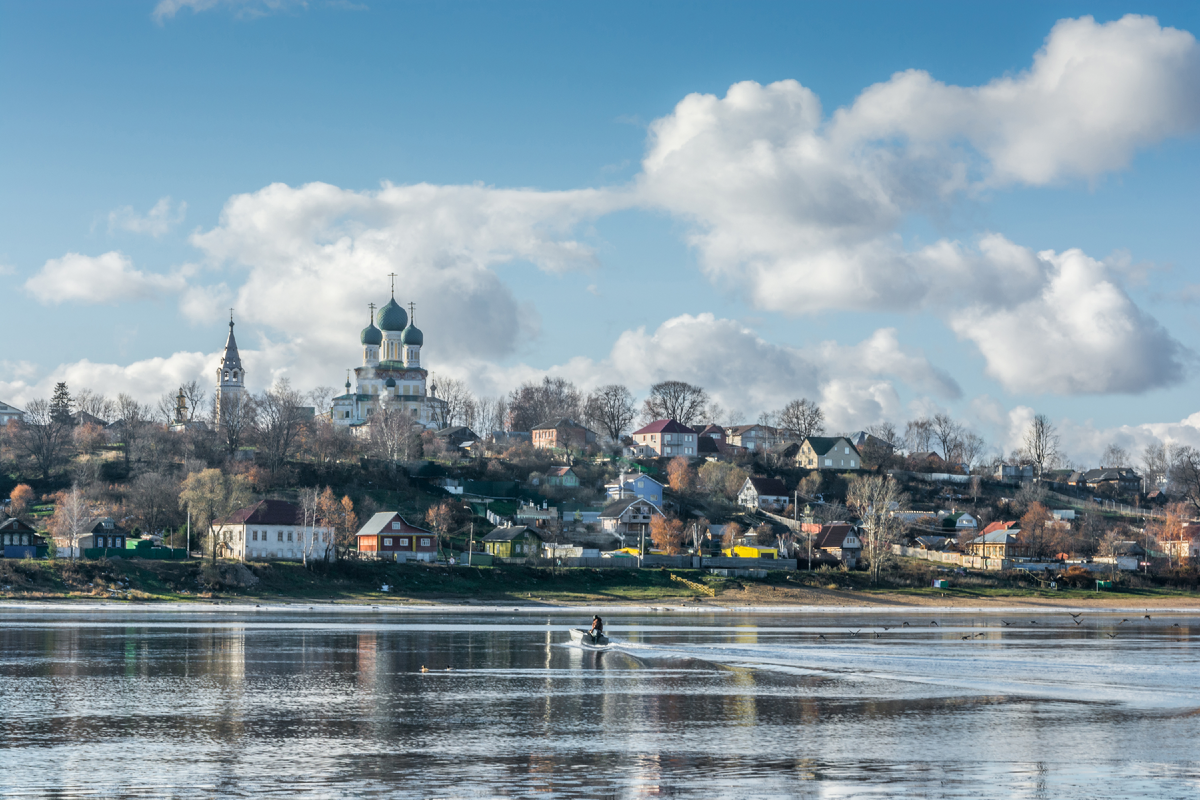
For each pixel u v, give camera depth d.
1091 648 115.06
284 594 167.75
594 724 66.62
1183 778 54.59
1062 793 51.78
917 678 88.31
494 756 57.56
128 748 58.22
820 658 101.31
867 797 50.62
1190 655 108.44
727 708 72.88
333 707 71.44
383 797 49.47
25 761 55.06
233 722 65.81
